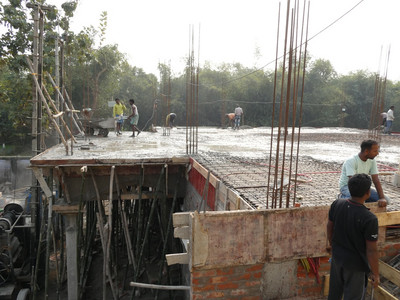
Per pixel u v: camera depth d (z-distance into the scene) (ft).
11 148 73.92
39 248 23.97
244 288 11.50
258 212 10.94
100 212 23.59
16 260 28.58
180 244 24.86
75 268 23.00
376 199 12.80
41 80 28.25
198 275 11.04
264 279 11.64
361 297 9.34
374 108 25.25
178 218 11.07
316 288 12.16
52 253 31.73
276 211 11.08
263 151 28.78
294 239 11.35
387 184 17.70
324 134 51.62
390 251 12.42
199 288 11.13
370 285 11.57
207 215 10.56
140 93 96.12
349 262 8.98
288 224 11.25
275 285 11.76
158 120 94.68
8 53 36.04
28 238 29.81
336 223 9.37
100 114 69.56
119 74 74.38
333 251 9.52
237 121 62.59
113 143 32.76
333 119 96.07
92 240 27.43
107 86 71.10
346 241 9.06
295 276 11.94
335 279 9.63
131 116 39.96
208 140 38.88
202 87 95.91
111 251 26.12
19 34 35.12
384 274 11.77
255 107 96.58
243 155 25.90
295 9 11.31
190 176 24.11
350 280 9.17
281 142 37.88
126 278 26.53
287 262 11.72
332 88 98.37
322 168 21.50
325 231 11.60
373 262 8.52
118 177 24.43
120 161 22.63
